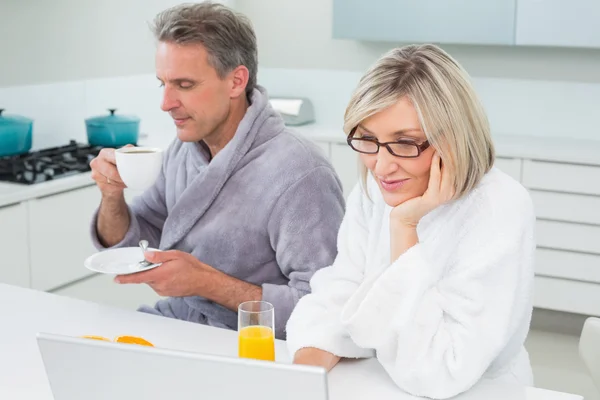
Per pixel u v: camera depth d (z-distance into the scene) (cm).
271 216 208
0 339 169
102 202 221
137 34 453
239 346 150
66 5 403
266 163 210
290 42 514
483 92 464
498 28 419
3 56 373
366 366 160
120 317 182
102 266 185
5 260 321
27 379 151
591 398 337
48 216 338
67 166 362
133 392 117
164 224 226
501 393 149
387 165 150
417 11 438
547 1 405
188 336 173
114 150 213
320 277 179
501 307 149
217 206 214
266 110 215
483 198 155
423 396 147
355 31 458
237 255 213
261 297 199
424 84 144
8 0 371
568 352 390
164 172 233
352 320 150
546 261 402
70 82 413
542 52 445
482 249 151
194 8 204
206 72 203
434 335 149
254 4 521
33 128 395
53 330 174
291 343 162
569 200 392
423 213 153
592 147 411
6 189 326
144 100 468
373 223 174
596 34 397
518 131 459
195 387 113
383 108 145
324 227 206
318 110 514
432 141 146
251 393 111
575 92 441
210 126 210
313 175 208
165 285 186
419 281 149
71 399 121
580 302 397
